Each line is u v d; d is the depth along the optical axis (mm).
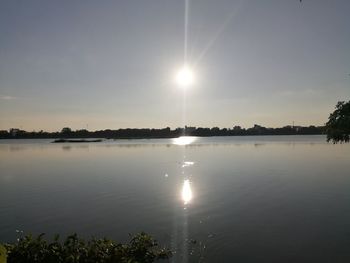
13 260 16438
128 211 28797
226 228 23562
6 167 67375
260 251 19422
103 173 55094
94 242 18953
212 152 102750
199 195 35250
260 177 47500
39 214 28312
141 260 18188
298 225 24125
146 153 102875
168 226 24219
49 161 80062
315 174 49750
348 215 26500
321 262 17953
